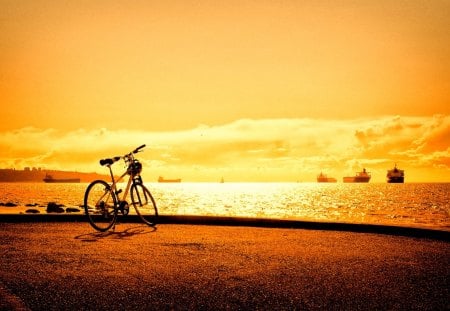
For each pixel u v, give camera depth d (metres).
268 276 4.23
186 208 61.75
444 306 3.33
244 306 3.30
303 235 7.07
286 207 67.00
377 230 7.45
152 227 8.04
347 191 183.75
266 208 64.00
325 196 124.88
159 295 3.56
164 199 98.94
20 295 3.52
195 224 8.57
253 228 7.96
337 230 7.72
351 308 3.27
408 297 3.56
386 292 3.70
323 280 4.09
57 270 4.41
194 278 4.13
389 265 4.77
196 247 5.82
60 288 3.74
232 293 3.64
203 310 3.20
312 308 3.27
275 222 8.25
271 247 5.88
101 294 3.57
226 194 154.38
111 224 7.47
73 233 7.07
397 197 112.00
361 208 63.78
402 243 6.30
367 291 3.72
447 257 5.25
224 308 3.25
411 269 4.57
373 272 4.43
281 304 3.36
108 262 4.81
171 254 5.32
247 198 112.56
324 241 6.45
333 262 4.90
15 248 5.64
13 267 4.54
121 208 7.62
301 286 3.87
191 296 3.54
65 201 73.88
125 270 4.44
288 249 5.73
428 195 125.00
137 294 3.59
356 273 4.38
